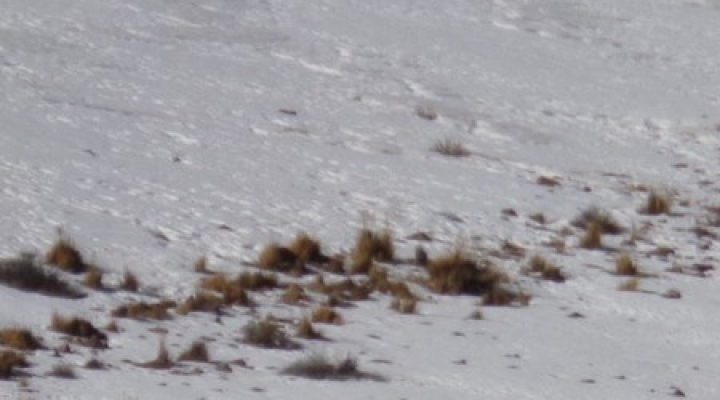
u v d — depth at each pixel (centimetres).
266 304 5769
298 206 7475
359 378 4806
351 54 11788
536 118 10594
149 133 8688
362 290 6066
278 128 9331
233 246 6638
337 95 10506
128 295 5688
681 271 6900
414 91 10919
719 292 6581
